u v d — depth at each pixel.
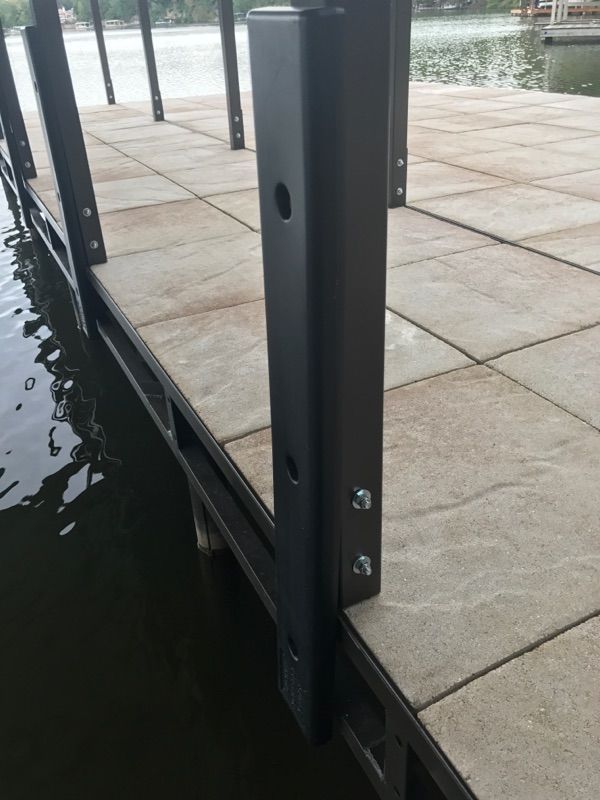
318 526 1.45
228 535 2.49
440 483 2.14
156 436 4.32
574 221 4.51
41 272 7.08
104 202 5.74
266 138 1.15
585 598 1.69
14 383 5.05
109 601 3.12
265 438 2.41
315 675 1.69
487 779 1.28
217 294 3.76
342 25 1.01
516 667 1.51
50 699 2.69
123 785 2.37
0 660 2.87
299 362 1.26
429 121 8.51
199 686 2.70
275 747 2.47
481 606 1.67
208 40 32.88
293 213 1.14
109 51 26.55
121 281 4.02
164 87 14.91
